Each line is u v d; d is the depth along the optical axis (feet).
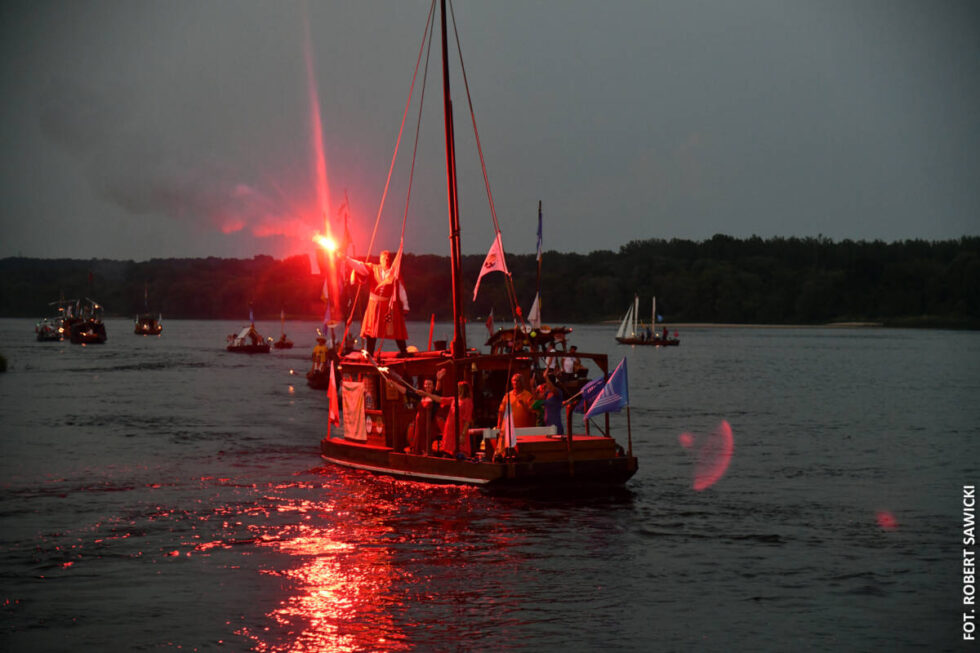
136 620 60.75
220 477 109.60
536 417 98.37
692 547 78.07
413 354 109.40
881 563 73.82
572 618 60.90
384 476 106.73
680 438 151.43
